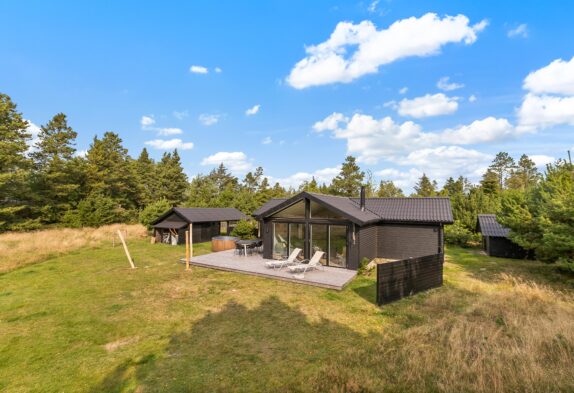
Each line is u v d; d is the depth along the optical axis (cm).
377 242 1560
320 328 701
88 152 3622
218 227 2531
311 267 1248
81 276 1221
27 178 2728
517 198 1439
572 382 448
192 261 1427
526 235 1172
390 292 880
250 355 574
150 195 4459
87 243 2091
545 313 762
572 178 1146
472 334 624
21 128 2566
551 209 1020
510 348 562
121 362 554
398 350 575
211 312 809
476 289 1006
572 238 930
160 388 469
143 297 941
